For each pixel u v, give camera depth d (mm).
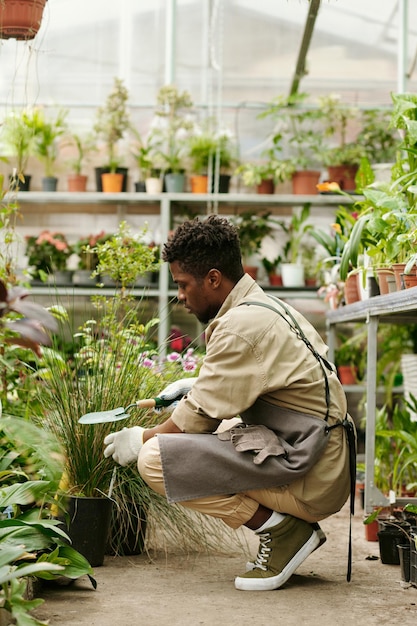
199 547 3049
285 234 6770
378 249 3650
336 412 2602
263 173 6367
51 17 6566
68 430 2863
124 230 3920
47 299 6453
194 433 2598
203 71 6742
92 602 2406
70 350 4277
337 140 6820
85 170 6840
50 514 2621
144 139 6777
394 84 6715
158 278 6234
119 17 6660
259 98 6762
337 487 2578
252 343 2492
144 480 2652
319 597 2496
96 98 6742
